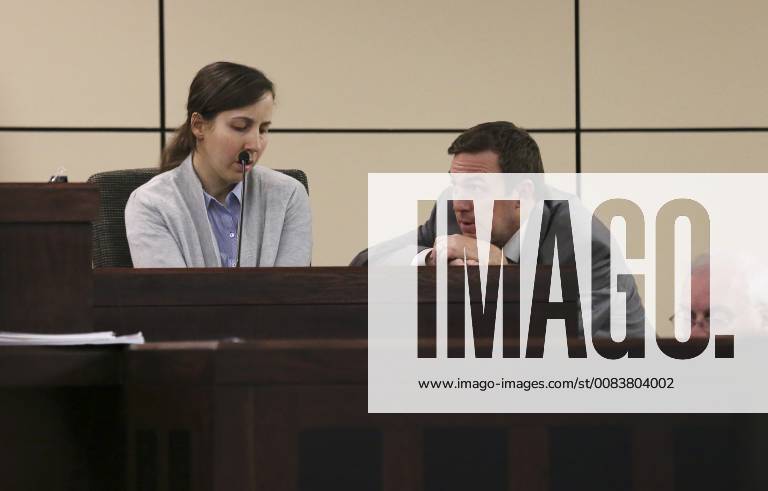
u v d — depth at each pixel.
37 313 4.67
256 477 3.38
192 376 3.60
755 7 11.56
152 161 11.18
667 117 11.47
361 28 11.30
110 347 3.77
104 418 3.88
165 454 3.61
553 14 11.39
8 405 3.84
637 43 11.44
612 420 3.43
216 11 11.21
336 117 11.29
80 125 11.14
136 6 11.17
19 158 11.09
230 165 7.82
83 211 4.69
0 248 4.67
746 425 3.43
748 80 11.54
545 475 3.42
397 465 3.41
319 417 3.39
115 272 5.78
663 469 3.43
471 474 3.40
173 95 11.19
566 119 11.40
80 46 11.15
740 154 11.52
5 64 11.11
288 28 11.27
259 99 7.82
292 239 8.05
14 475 3.85
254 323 5.82
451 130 11.36
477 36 11.36
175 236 7.64
